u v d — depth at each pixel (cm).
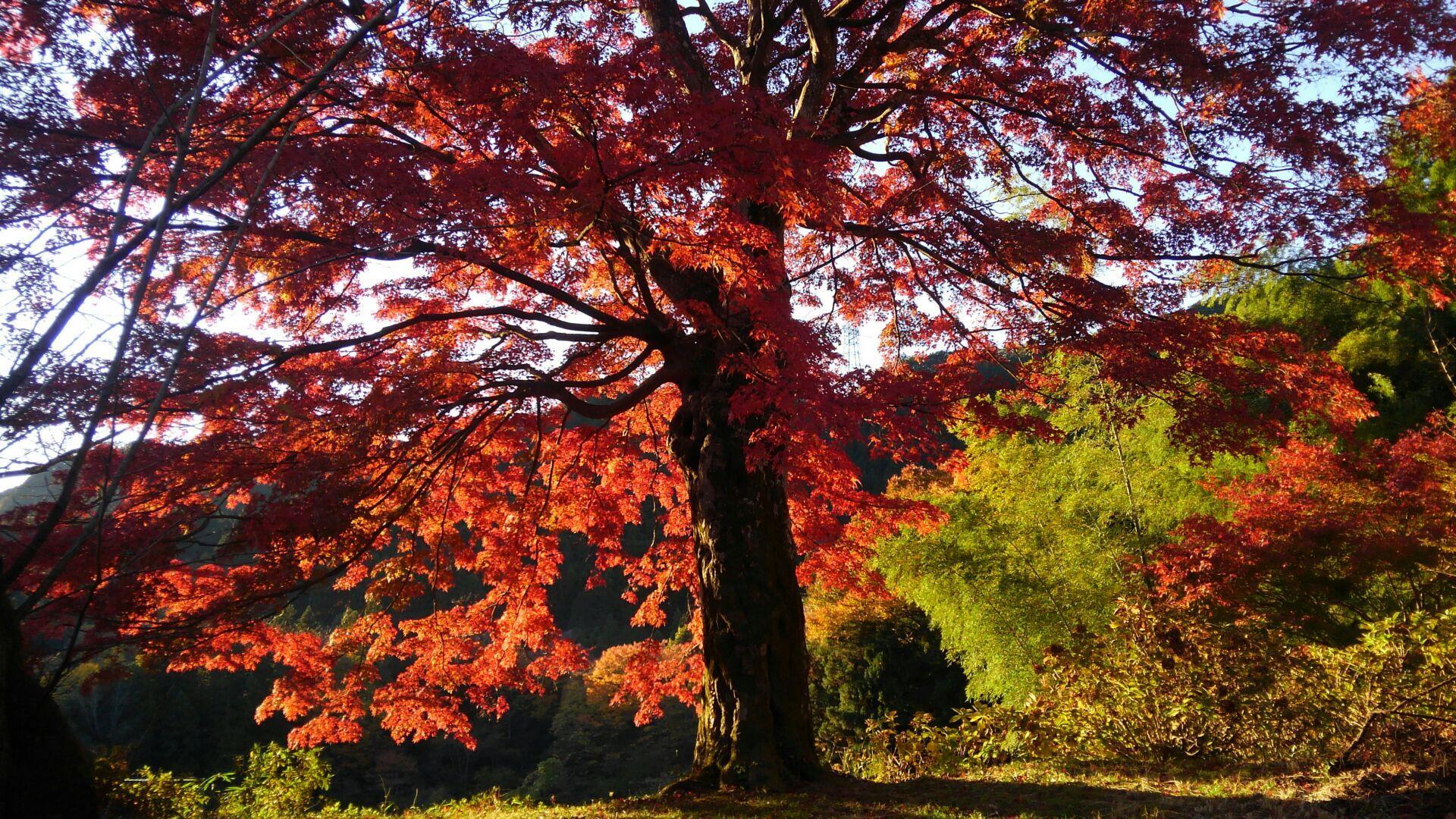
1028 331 715
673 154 548
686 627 1059
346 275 652
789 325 579
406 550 790
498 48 527
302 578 603
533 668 920
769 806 602
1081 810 546
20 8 405
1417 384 1852
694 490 767
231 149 527
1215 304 1933
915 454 666
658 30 805
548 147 572
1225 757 715
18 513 461
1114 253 737
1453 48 584
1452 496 871
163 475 515
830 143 816
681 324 757
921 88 838
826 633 2777
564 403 768
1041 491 1661
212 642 570
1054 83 795
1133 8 618
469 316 730
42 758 313
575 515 973
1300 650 725
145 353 394
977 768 772
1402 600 952
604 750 3016
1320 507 902
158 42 479
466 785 2962
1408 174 691
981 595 1691
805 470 764
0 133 412
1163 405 1425
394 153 535
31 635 417
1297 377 677
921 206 721
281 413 566
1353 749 596
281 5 527
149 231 288
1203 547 881
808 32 772
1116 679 823
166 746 2000
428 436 764
